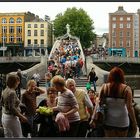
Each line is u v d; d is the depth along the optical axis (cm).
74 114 858
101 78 3759
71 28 11569
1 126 1020
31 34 12225
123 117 698
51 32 13338
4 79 2638
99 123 730
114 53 11925
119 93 694
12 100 836
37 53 12112
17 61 7069
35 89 1058
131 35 11894
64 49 5712
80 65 4178
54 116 870
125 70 7419
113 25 11981
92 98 1219
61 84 854
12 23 11988
